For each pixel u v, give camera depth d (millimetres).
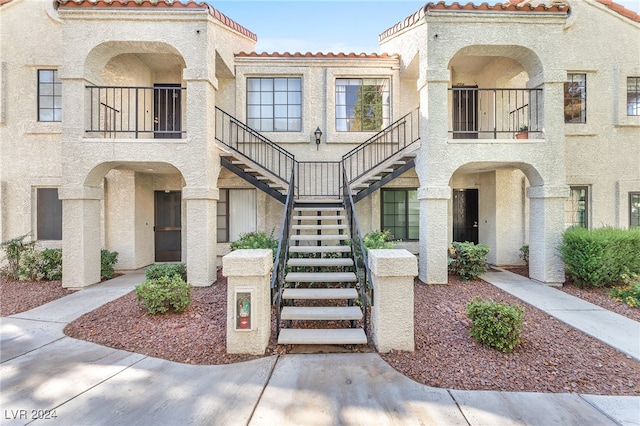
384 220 10508
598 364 4016
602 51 9328
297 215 8438
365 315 4793
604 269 6953
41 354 4320
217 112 10000
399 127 10148
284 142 10156
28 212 9359
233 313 4293
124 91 9234
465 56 8641
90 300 6598
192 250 7566
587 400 3322
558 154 7578
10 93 9320
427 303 6195
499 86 9719
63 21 7305
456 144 7645
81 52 7328
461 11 7398
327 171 10227
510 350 4262
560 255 7531
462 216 10789
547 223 7598
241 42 10398
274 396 3393
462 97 10391
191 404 3273
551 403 3273
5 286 7656
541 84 7656
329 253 7281
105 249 9148
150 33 7438
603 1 9305
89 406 3236
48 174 9344
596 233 7285
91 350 4434
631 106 9484
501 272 8992
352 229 6602
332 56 9945
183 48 7488
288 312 4887
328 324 5199
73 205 7445
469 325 5090
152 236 10367
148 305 5496
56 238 9508
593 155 9422
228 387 3562
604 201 9430
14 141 9328
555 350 4355
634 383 3619
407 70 9531
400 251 4695
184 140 7547
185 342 4609
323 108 10211
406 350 4297
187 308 5852
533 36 7547
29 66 9297
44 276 8109
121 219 9445
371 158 10258
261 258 4312
